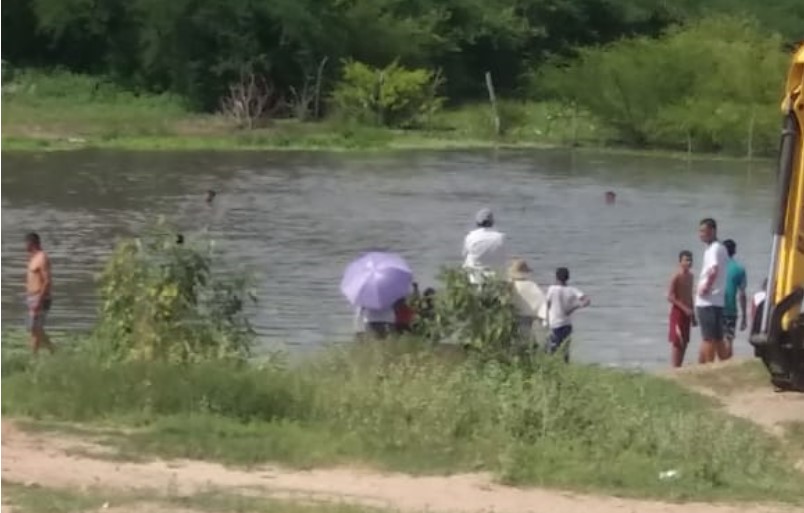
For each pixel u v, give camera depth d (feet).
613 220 134.21
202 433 44.09
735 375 61.52
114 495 34.96
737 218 137.90
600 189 161.48
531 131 233.96
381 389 49.32
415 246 113.70
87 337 68.08
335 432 46.03
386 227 124.47
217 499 35.42
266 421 47.29
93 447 42.04
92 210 130.41
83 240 112.06
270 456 42.75
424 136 227.40
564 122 236.22
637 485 42.22
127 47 252.21
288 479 40.47
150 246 55.72
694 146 223.92
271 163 181.78
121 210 131.23
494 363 54.95
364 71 240.73
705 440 46.88
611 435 46.98
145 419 45.88
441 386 50.08
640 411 50.47
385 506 36.76
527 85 268.41
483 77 279.90
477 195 151.23
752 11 294.46
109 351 54.65
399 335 59.21
